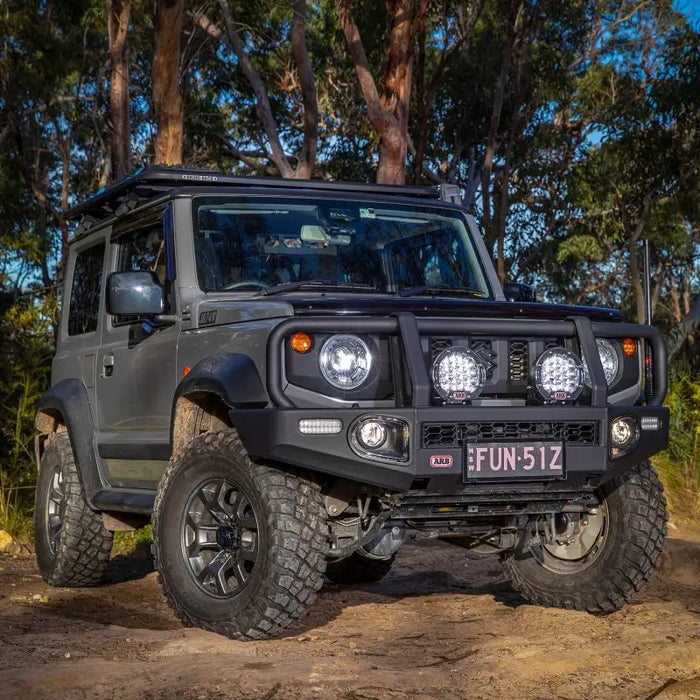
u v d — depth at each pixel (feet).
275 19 77.71
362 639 15.55
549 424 15.03
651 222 77.92
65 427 22.24
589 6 85.92
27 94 70.03
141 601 19.51
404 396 14.48
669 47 86.69
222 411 16.61
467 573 22.94
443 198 21.01
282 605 14.56
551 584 17.63
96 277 21.34
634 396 16.31
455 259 19.89
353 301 14.70
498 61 79.25
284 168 70.59
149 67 80.48
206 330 16.22
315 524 14.66
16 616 17.69
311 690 12.30
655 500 16.75
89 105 82.74
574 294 101.35
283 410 13.94
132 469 19.12
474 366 14.74
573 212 92.73
